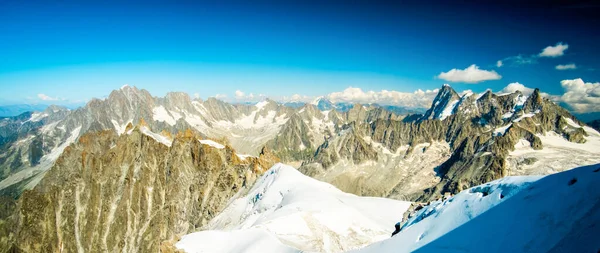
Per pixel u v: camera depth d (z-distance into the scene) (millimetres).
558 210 36031
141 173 191750
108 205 181625
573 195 36188
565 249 30906
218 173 188500
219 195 178750
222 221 148875
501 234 39094
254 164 186625
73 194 183500
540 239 34312
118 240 171125
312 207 103562
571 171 40656
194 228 171875
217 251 76375
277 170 159125
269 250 71375
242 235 80562
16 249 164125
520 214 39781
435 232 48562
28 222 169250
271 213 113562
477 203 48719
